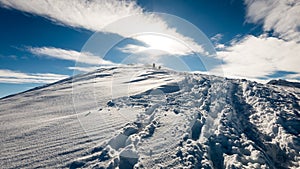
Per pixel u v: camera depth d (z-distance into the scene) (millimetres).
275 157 4305
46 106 8383
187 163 3480
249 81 11453
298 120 5844
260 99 7637
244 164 3775
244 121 6016
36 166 3387
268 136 5133
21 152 3902
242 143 4535
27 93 12633
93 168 3324
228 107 6871
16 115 7020
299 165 4039
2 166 3391
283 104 7262
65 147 4070
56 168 3332
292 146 4578
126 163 3465
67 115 6578
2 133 5000
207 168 3455
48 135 4770
